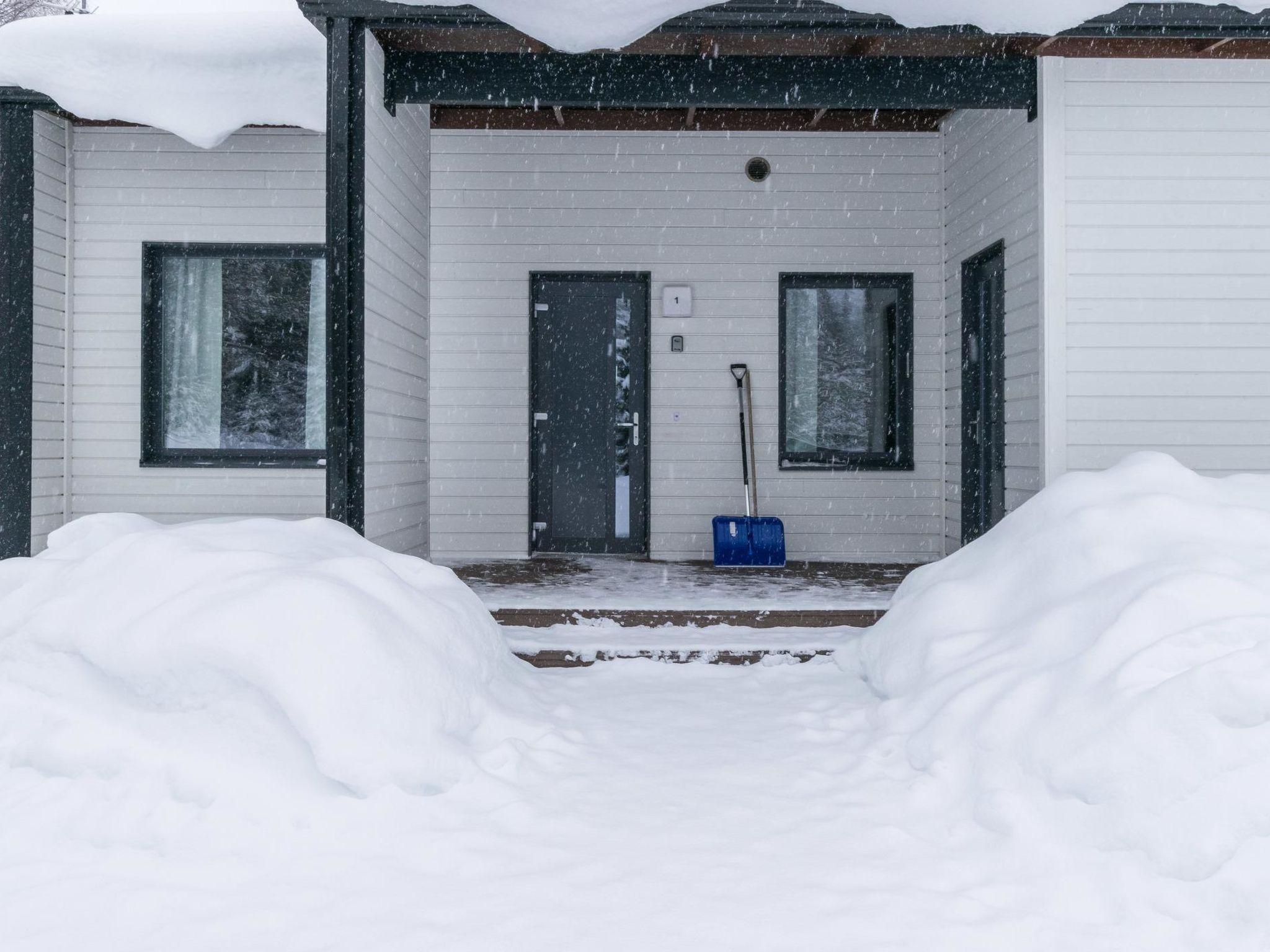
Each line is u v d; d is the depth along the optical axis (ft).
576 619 13.91
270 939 5.85
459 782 8.41
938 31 13.58
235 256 20.63
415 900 6.39
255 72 15.75
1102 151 14.69
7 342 17.94
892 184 21.08
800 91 14.94
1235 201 14.66
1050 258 14.71
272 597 8.86
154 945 5.78
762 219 21.13
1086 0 11.92
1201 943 5.77
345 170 13.19
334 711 8.34
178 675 8.73
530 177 21.03
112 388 20.20
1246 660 7.45
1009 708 8.52
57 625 9.37
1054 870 6.78
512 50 14.58
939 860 7.06
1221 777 6.75
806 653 12.91
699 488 21.21
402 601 9.92
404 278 16.30
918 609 11.51
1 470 17.94
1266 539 9.98
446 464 21.03
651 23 12.05
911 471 21.18
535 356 21.40
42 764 8.12
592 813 7.95
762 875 6.81
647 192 21.11
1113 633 8.56
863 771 8.95
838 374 21.57
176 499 20.26
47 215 19.34
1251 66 14.60
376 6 12.94
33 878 6.70
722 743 9.89
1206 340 14.67
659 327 21.17
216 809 7.61
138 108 16.46
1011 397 16.34
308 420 20.75
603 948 5.75
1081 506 11.10
